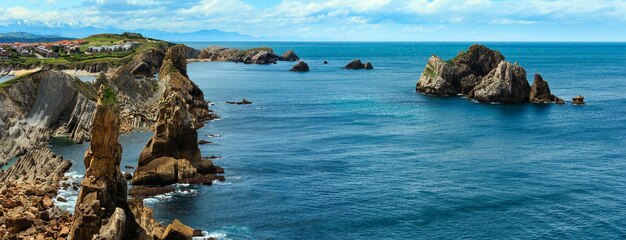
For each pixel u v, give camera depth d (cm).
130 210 5397
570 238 6525
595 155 10738
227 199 7800
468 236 6562
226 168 9519
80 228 4869
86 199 5009
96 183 5119
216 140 12100
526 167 9769
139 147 11000
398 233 6638
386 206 7581
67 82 12700
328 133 13088
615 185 8625
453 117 15788
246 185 8500
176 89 15350
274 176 9044
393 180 8869
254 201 7731
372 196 8012
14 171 8781
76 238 4875
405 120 15238
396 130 13550
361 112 16875
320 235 6550
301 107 17988
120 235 4719
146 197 7825
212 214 7194
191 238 5728
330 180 8844
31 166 9000
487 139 12394
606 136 12750
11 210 6400
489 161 10219
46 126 12069
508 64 19125
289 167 9644
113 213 4922
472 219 7100
